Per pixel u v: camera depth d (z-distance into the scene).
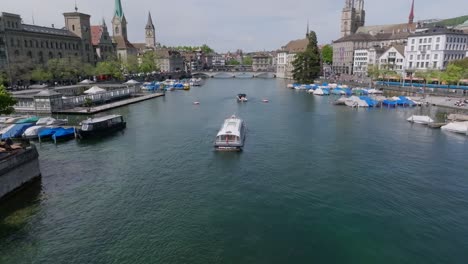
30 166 35.84
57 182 37.00
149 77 185.75
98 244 25.44
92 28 181.88
